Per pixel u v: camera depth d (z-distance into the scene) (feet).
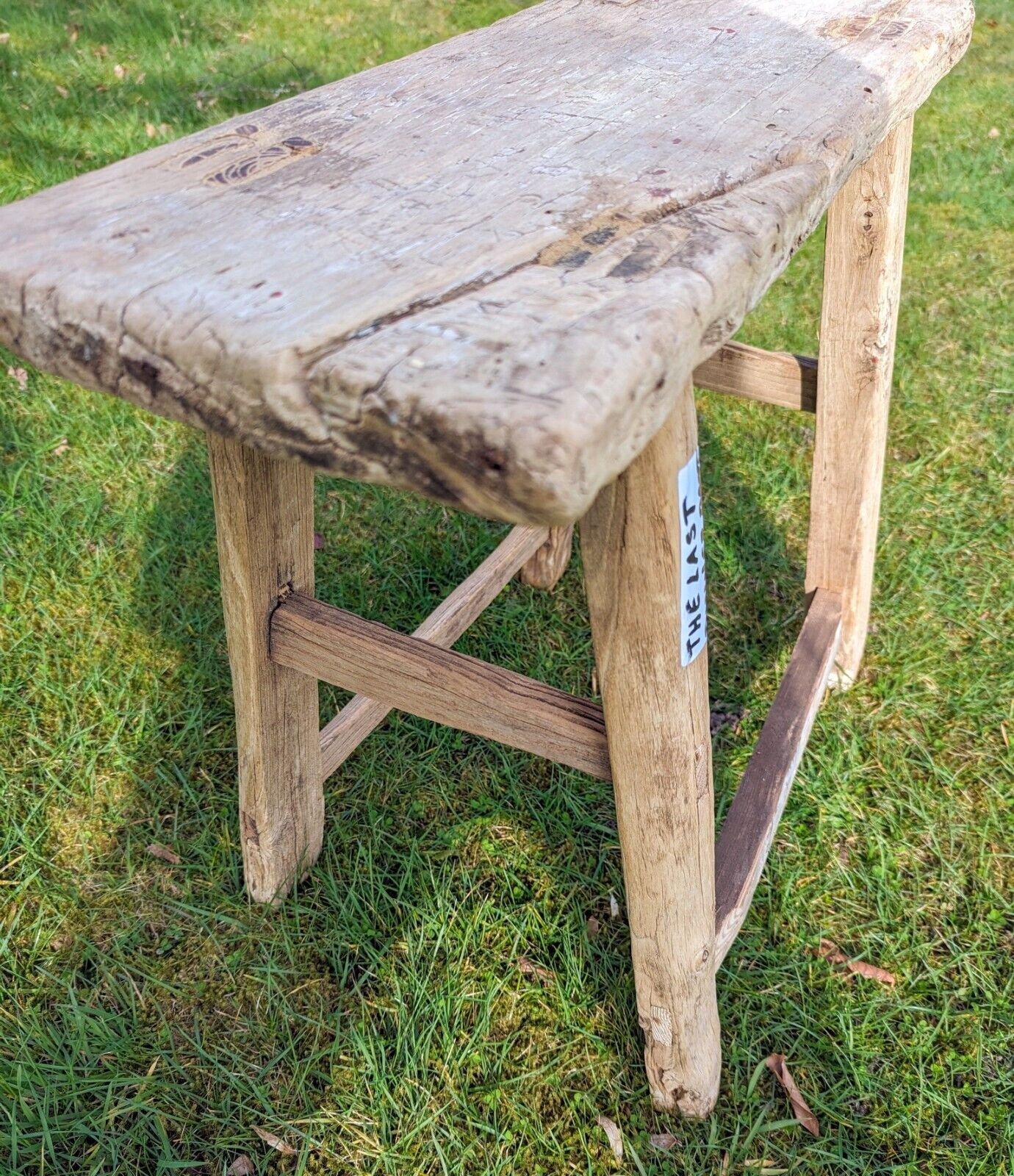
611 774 4.50
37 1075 5.23
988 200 13.91
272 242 3.54
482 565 7.00
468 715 4.82
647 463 3.58
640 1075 5.47
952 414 10.28
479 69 5.28
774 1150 5.21
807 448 9.91
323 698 7.48
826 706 7.55
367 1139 5.17
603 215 3.65
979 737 7.30
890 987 5.90
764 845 5.52
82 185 4.04
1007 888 6.40
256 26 17.11
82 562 8.20
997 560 8.70
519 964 5.90
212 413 3.08
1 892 6.12
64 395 9.70
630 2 6.31
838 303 6.32
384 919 6.11
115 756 6.91
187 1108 5.26
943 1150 5.20
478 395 2.62
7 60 14.61
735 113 4.61
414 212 3.75
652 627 3.91
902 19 5.77
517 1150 5.18
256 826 5.84
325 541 8.66
